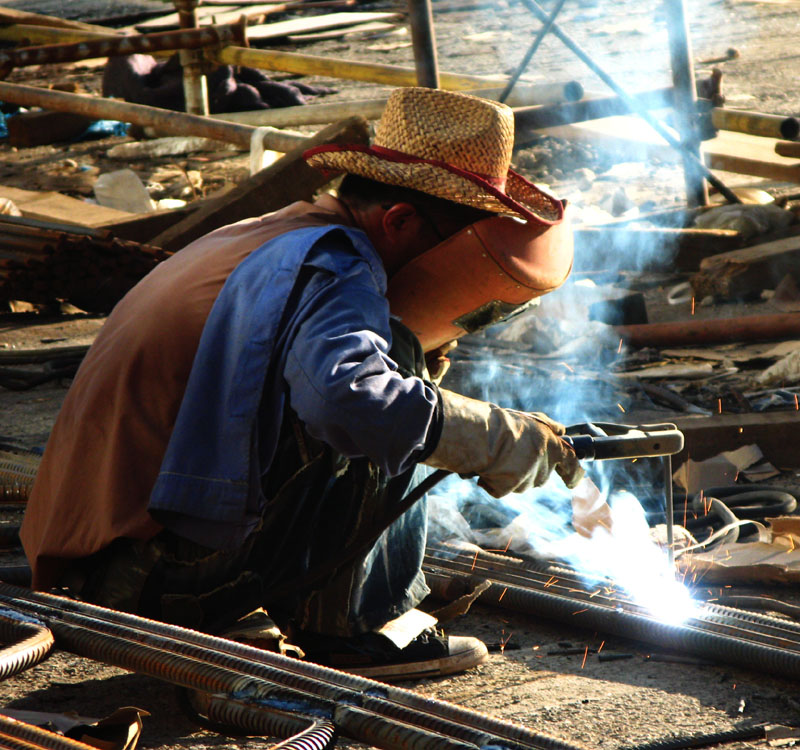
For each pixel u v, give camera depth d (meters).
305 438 8.84
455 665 9.66
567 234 9.80
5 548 12.77
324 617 9.41
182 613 8.85
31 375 20.92
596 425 9.52
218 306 8.62
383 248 9.40
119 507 8.66
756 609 10.87
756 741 8.20
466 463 8.44
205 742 8.38
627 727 8.52
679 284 27.30
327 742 6.53
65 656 9.97
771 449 15.41
